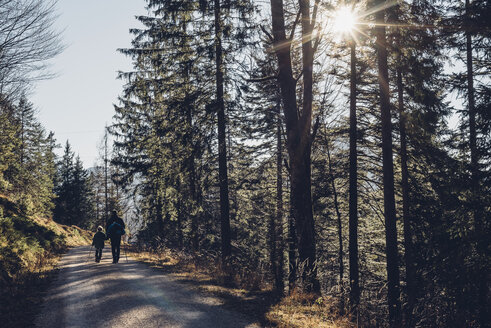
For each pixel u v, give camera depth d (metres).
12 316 7.00
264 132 22.52
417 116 14.06
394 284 14.00
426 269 15.08
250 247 26.94
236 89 17.34
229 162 21.50
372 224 21.45
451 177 14.15
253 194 24.06
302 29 12.48
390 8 13.19
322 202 21.48
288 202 21.19
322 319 7.46
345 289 9.30
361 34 14.05
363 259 20.31
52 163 62.78
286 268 21.52
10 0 10.73
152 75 21.81
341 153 21.00
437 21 13.69
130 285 10.05
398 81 15.93
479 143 13.31
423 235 16.19
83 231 46.38
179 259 15.84
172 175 20.56
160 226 27.69
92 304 8.01
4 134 25.22
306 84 12.60
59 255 19.14
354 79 16.16
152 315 7.06
